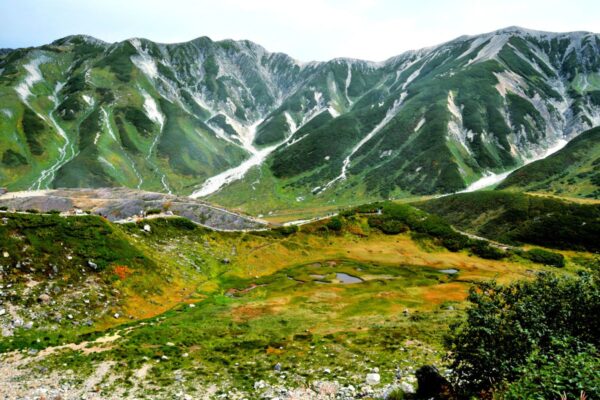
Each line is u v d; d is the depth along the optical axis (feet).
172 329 153.58
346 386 97.81
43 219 199.41
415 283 271.28
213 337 148.97
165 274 224.12
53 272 173.99
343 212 463.83
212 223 428.97
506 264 376.48
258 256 334.44
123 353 121.70
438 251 408.05
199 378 106.11
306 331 159.74
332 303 215.31
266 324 171.01
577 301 61.16
